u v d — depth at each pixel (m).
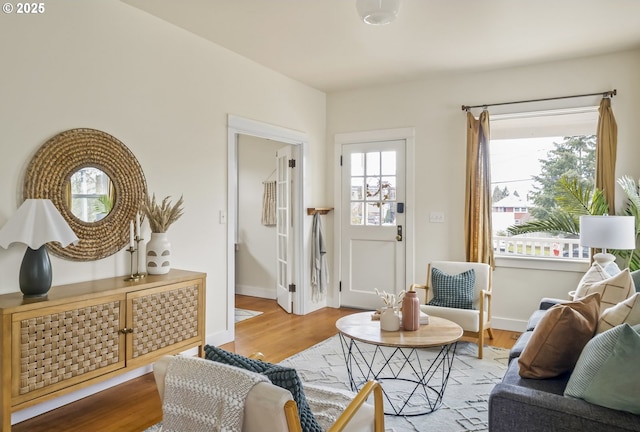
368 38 3.56
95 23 2.84
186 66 3.48
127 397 2.77
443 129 4.64
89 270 2.82
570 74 4.03
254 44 3.73
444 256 4.65
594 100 3.92
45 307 2.19
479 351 3.48
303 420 1.31
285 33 3.48
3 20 2.39
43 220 2.30
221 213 3.82
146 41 3.16
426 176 4.74
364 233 5.12
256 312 5.10
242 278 6.14
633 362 1.41
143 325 2.70
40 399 2.17
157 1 2.96
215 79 3.75
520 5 2.95
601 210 3.70
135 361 2.65
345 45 3.73
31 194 2.49
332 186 5.33
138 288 2.66
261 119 4.28
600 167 3.82
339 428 1.33
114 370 2.53
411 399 2.73
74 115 2.72
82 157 2.74
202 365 1.28
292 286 5.05
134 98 3.09
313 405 1.71
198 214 3.61
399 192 4.91
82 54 2.76
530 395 1.53
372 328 2.73
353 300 5.23
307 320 4.73
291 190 5.08
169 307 2.87
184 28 3.43
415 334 2.61
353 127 5.18
